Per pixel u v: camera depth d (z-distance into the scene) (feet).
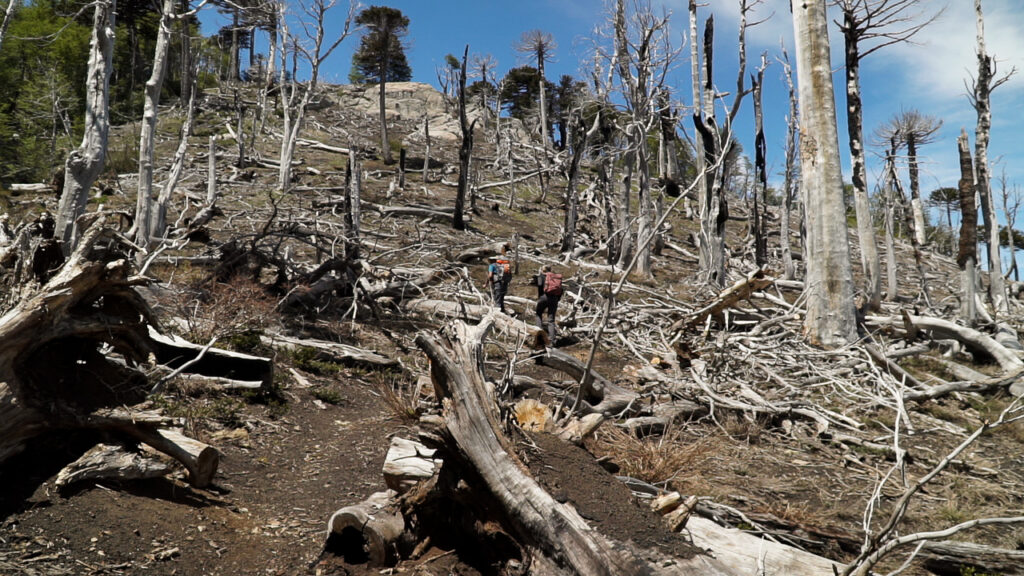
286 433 19.34
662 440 18.84
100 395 13.74
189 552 11.14
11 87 111.34
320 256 44.09
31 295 12.87
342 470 16.99
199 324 26.00
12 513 10.66
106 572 9.98
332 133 162.40
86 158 28.81
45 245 13.78
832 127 45.03
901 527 17.48
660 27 72.69
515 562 10.60
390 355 31.76
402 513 12.15
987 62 63.10
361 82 241.14
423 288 45.50
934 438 28.40
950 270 113.29
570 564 9.74
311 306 36.29
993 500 20.40
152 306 27.25
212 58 191.42
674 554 9.67
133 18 143.84
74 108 105.60
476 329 12.94
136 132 117.19
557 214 114.11
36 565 9.62
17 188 65.98
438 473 12.09
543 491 10.44
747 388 29.58
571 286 55.21
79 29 130.11
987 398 35.04
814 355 37.58
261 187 92.94
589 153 108.37
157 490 13.04
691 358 32.14
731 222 131.23
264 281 37.09
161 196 47.98
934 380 36.52
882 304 70.38
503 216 104.58
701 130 68.95
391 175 125.70
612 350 39.29
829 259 44.55
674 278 76.18
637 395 25.88
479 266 62.34
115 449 12.60
